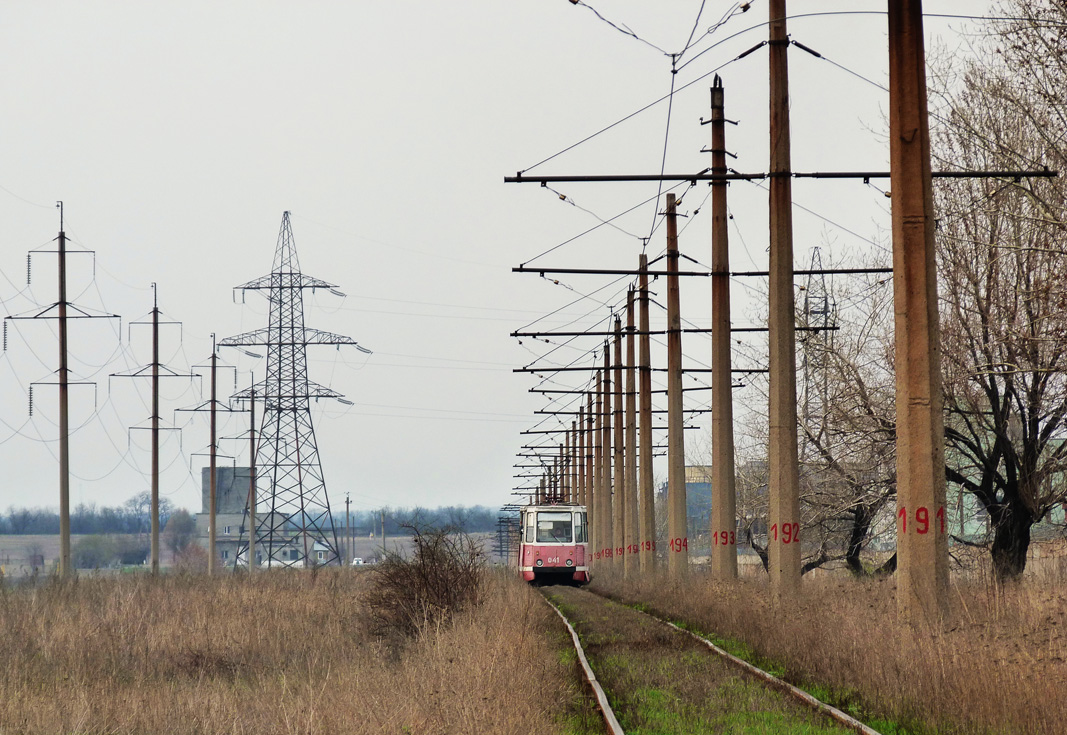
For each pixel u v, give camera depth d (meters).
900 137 68.06
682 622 96.75
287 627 99.62
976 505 135.00
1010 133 109.50
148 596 131.38
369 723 44.59
